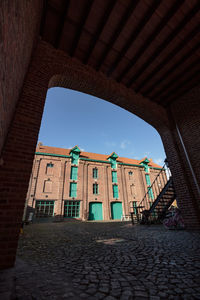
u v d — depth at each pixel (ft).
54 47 13.37
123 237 15.69
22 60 7.00
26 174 8.05
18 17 4.56
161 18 11.46
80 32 12.00
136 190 71.87
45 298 4.67
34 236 18.57
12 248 6.63
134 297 4.85
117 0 10.41
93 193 63.41
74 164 64.75
